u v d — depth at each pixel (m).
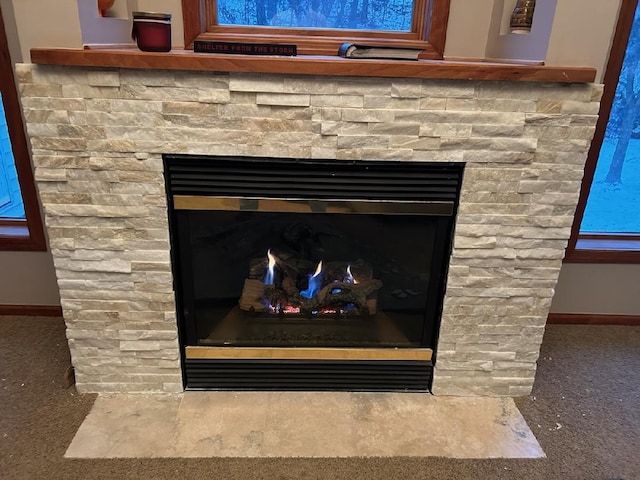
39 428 1.42
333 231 1.51
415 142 1.32
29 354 1.75
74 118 1.25
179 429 1.43
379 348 1.58
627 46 1.78
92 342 1.51
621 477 1.33
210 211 1.41
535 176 1.37
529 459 1.38
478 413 1.55
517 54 1.44
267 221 1.48
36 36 1.20
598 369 1.80
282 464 1.33
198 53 1.23
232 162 1.33
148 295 1.46
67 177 1.32
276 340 1.59
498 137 1.32
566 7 1.23
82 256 1.41
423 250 1.50
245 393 1.60
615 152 1.97
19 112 1.70
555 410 1.58
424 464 1.35
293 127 1.29
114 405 1.53
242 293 1.60
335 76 1.24
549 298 1.51
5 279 1.95
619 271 2.02
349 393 1.62
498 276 1.48
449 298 1.50
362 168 1.36
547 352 1.89
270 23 1.69
